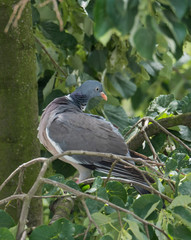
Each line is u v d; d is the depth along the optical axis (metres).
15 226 4.75
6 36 6.89
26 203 4.76
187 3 4.00
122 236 4.80
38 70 9.95
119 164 7.93
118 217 4.86
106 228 5.10
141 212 5.15
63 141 8.76
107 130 8.81
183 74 13.13
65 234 4.62
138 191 7.31
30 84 7.07
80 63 10.89
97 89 9.95
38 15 9.77
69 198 6.63
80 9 9.73
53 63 10.34
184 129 8.45
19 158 6.97
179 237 5.04
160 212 5.18
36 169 7.10
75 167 9.16
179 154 6.70
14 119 6.95
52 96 9.93
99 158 8.56
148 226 5.29
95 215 4.95
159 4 6.96
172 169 5.89
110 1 3.78
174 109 8.66
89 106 10.06
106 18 3.90
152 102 9.06
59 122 8.91
